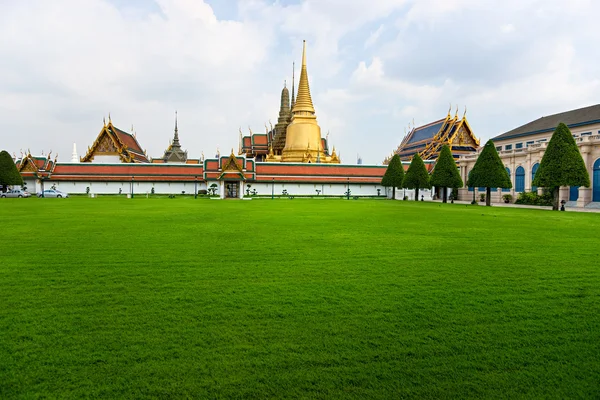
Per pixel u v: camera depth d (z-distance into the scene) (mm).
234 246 13445
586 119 55688
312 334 6008
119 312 6898
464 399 4371
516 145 67062
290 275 9500
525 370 5020
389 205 44906
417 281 9055
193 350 5441
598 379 4820
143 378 4746
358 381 4707
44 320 6516
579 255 12359
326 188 78188
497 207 43812
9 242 14062
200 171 78312
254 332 6062
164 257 11500
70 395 4410
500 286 8711
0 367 4988
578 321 6676
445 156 56250
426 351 5492
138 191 75375
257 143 112062
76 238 15109
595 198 45969
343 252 12477
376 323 6469
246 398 4355
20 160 73250
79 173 74875
